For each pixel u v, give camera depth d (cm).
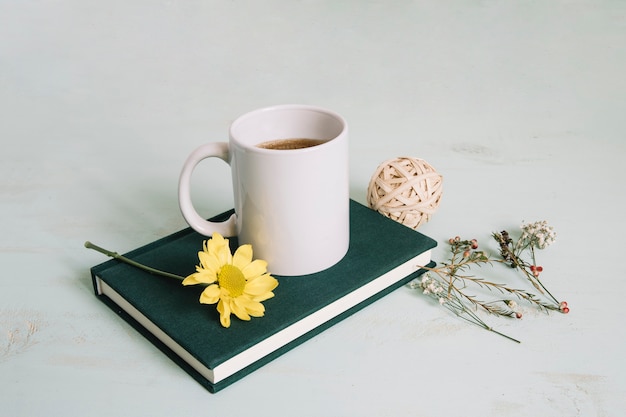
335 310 64
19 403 58
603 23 122
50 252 73
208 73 111
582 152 88
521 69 109
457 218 77
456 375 60
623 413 57
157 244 69
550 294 66
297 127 67
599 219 77
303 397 58
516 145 90
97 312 66
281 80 108
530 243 71
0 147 92
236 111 100
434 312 66
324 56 115
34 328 65
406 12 129
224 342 58
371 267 66
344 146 63
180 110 101
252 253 65
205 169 87
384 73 109
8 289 69
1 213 79
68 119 99
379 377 60
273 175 61
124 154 90
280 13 131
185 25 127
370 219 72
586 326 64
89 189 83
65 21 130
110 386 59
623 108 98
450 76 108
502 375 60
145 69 113
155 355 62
